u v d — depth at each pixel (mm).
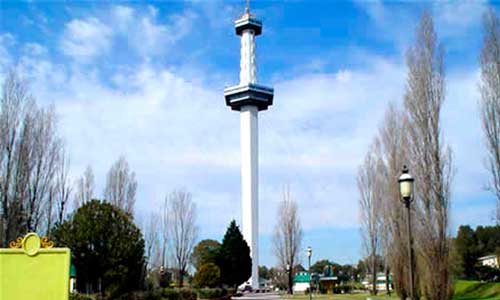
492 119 29891
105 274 23578
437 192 28000
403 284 34344
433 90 29266
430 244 27438
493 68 29938
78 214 24328
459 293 44500
